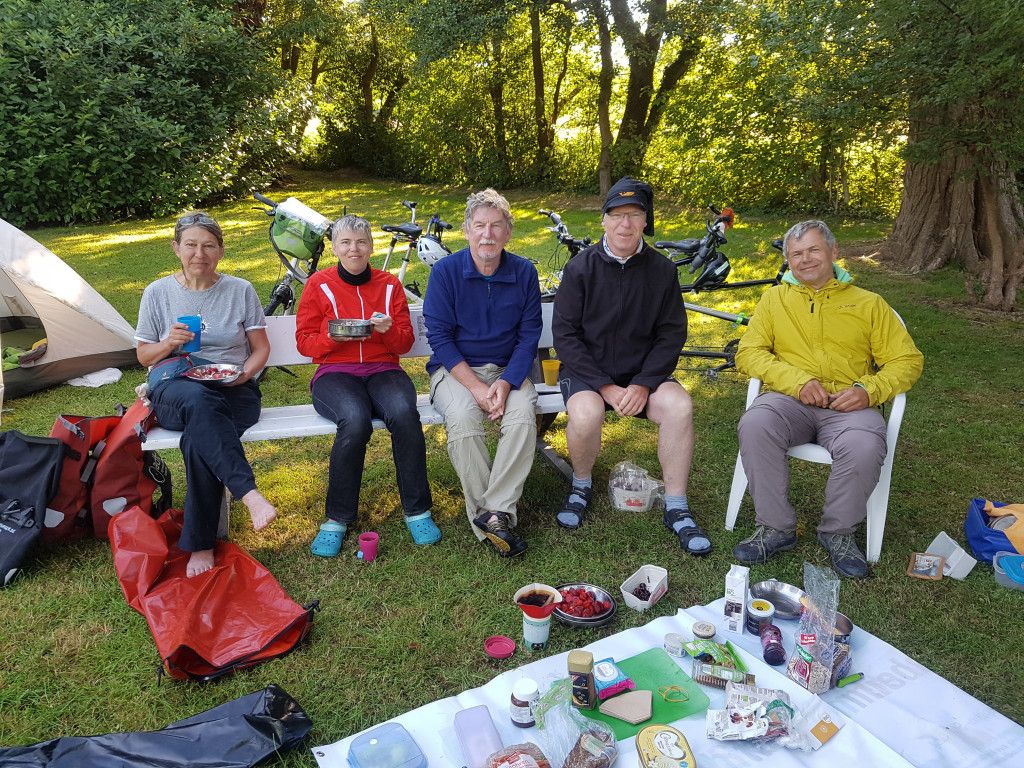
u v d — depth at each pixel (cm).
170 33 1202
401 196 1458
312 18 1595
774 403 295
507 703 207
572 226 1078
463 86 1581
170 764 182
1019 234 720
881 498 284
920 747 192
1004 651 238
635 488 331
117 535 261
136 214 1171
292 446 391
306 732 197
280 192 1501
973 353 535
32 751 183
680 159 1379
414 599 264
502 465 293
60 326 460
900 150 585
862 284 724
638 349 320
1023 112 500
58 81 1050
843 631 228
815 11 538
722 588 272
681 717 200
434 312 318
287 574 278
